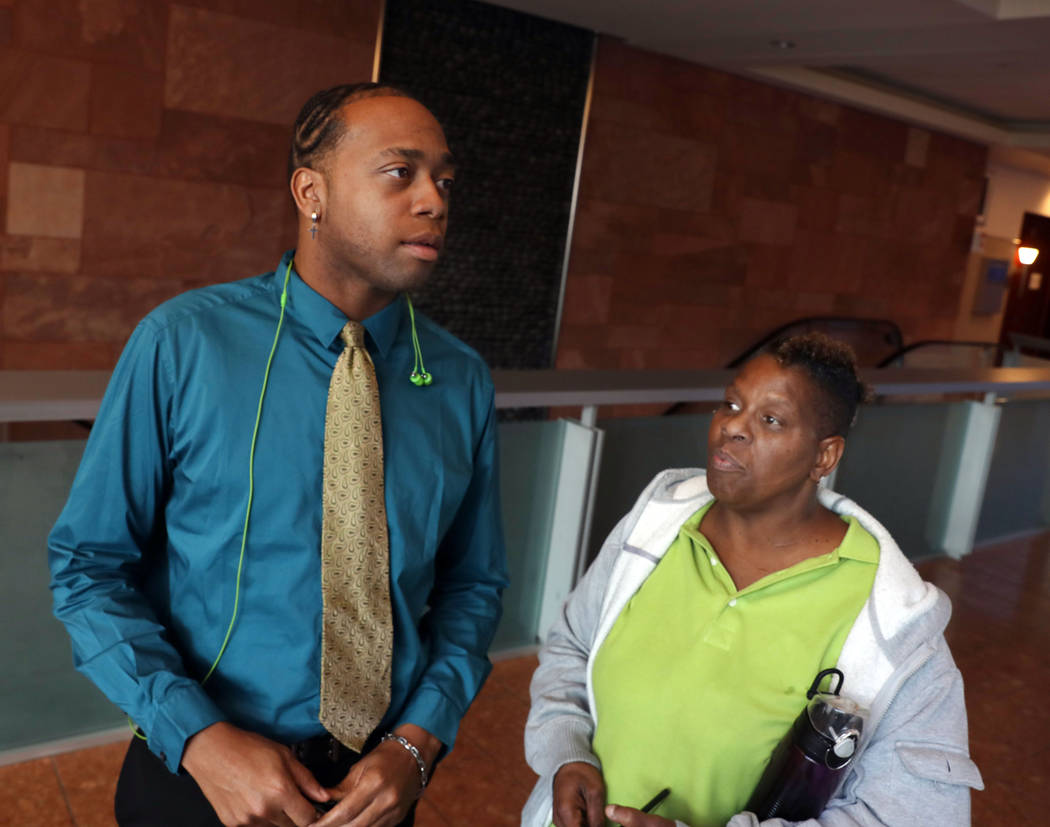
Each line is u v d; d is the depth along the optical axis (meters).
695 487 1.46
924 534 4.98
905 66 7.24
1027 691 3.74
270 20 5.24
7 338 4.88
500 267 6.55
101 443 1.25
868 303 9.03
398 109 1.25
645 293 7.35
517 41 6.20
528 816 1.46
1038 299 12.00
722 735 1.27
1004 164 10.72
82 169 4.89
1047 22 4.60
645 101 6.94
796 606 1.29
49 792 2.45
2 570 2.36
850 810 1.23
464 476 1.45
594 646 1.43
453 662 1.46
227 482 1.26
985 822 2.89
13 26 4.58
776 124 7.77
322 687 1.27
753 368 1.31
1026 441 5.37
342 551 1.28
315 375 1.32
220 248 5.38
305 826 1.18
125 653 1.21
